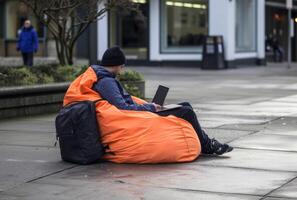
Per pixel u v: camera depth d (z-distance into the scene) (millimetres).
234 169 9680
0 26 47562
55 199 8117
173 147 10039
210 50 38125
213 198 8039
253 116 15875
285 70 37844
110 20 41344
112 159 10156
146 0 40812
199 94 21922
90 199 8086
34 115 16453
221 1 38969
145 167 9875
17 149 11492
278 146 11562
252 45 43312
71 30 20906
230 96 21250
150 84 26562
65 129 10062
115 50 10609
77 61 41969
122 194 8297
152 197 8141
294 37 53188
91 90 10383
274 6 48094
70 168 9852
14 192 8469
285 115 16062
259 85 26203
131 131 10055
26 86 16312
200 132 10586
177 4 40469
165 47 40938
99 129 10164
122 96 10586
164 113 10422
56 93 17219
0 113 15570
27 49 29797
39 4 19562
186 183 8828
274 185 8648
